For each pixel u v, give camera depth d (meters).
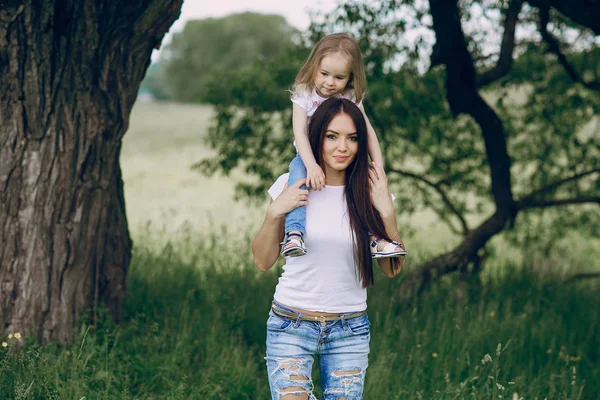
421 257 6.66
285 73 6.90
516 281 6.64
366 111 6.92
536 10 6.92
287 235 2.57
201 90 7.17
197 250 6.75
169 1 3.85
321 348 2.68
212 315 4.83
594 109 7.29
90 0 3.73
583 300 6.21
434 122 7.35
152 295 5.23
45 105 3.85
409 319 5.09
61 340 4.03
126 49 3.96
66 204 4.00
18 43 3.71
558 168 7.82
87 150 4.00
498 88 7.33
